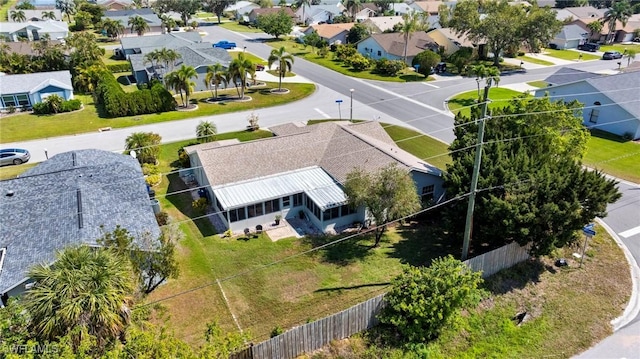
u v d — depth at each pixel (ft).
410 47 267.18
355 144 115.75
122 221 83.71
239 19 456.45
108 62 268.82
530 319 71.72
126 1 523.70
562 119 96.32
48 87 190.90
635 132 151.43
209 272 85.51
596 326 70.23
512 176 81.05
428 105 193.06
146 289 73.77
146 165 127.54
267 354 60.34
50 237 75.87
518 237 77.66
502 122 102.22
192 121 175.32
